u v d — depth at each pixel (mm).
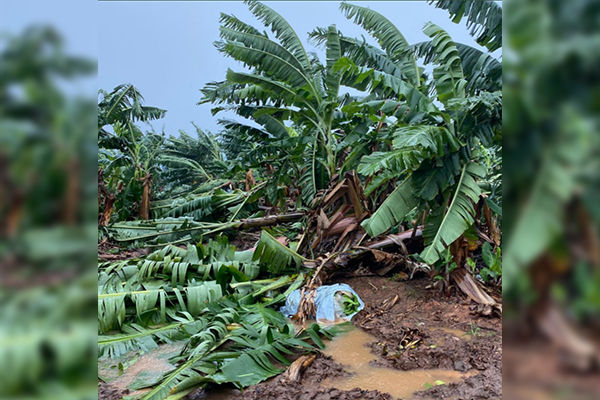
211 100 9227
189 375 3203
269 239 5773
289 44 8805
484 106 4805
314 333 4184
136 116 12383
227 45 7863
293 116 8867
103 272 5664
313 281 5625
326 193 6945
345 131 9102
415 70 7461
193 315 4945
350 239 6785
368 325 4773
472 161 5258
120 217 11625
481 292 5195
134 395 3125
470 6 5867
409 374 3477
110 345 4078
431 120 5594
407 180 5453
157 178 14859
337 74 8164
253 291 5699
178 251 6164
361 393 3094
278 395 3086
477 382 3191
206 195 11828
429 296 5555
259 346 3732
